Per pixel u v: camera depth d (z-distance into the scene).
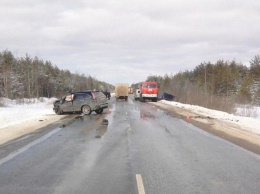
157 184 6.61
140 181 6.82
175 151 10.16
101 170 7.78
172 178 7.07
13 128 16.30
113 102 47.44
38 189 6.29
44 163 8.55
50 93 75.44
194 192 6.11
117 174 7.40
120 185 6.53
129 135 13.68
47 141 12.21
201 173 7.51
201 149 10.52
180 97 48.53
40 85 69.19
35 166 8.22
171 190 6.21
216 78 74.75
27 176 7.26
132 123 18.36
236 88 73.25
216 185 6.57
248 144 11.50
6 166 8.24
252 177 7.18
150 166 8.19
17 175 7.35
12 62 80.50
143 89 50.06
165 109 30.84
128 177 7.14
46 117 22.86
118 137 13.12
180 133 14.30
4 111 27.06
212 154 9.71
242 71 94.31
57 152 10.06
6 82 53.53
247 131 14.99
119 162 8.63
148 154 9.69
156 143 11.66
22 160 8.94
